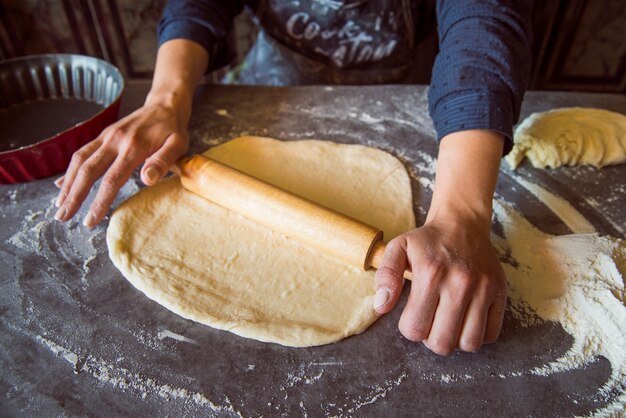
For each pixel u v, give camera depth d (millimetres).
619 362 702
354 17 1323
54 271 822
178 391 671
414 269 662
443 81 868
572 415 648
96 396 666
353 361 705
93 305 772
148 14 2178
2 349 718
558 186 989
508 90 847
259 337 718
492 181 781
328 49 1396
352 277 799
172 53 1129
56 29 2195
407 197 947
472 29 882
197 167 884
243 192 840
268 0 1351
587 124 1072
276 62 1465
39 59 1147
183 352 713
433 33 1592
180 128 965
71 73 1172
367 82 1476
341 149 1057
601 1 2074
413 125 1150
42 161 958
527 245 860
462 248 679
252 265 812
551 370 695
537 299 776
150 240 843
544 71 2342
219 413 649
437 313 644
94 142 893
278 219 807
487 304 651
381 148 1081
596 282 768
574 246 832
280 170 995
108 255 845
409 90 1265
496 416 647
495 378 686
